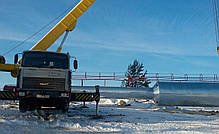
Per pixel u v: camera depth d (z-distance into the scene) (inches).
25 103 378.6
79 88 807.7
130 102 1193.4
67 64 386.0
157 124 371.2
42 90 352.8
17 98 362.9
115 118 445.1
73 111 569.3
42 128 271.7
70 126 302.7
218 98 689.0
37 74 357.7
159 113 632.4
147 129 309.1
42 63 375.6
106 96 813.2
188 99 700.0
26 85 350.3
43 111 409.4
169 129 315.3
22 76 352.2
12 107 600.4
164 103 713.0
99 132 271.0
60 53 394.0
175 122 412.8
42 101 373.1
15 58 380.5
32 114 385.7
